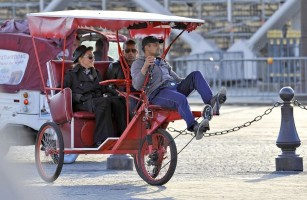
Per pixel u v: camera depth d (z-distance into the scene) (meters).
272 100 50.94
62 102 20.89
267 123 37.78
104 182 21.03
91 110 21.19
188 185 20.28
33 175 22.17
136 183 20.77
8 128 26.72
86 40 28.48
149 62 20.00
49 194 18.95
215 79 52.66
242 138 31.67
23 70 26.47
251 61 52.22
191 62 52.94
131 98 21.09
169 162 19.95
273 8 63.03
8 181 18.86
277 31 57.84
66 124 21.28
